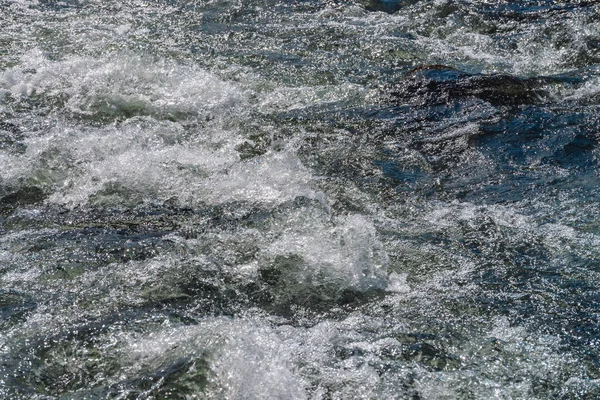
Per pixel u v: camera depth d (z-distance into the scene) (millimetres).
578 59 13094
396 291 6754
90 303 6328
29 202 8289
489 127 10281
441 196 8531
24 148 9359
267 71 12414
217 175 8898
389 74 12516
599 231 7688
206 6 15648
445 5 15648
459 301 6574
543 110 10766
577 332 6125
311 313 6453
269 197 8383
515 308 6465
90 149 9312
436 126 10398
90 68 11844
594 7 15180
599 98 11180
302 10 15578
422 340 6004
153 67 11867
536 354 5844
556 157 9383
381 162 9383
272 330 6113
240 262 7094
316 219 7852
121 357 5637
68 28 14047
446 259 7227
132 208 8188
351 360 5723
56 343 5750
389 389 5422
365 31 14383
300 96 11430
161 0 15938
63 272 6773
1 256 7008
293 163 9242
